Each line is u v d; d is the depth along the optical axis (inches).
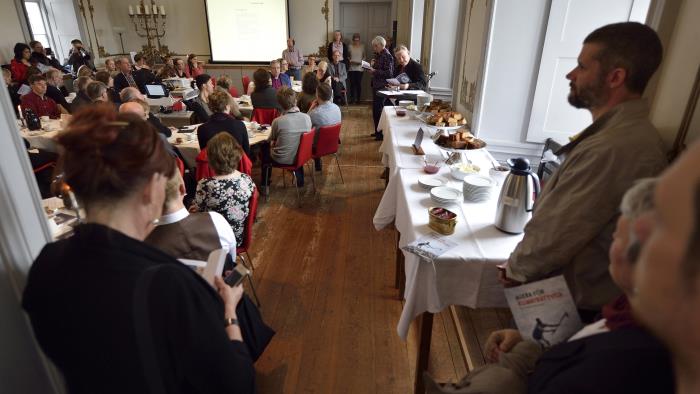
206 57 341.4
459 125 110.2
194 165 131.3
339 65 302.0
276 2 319.3
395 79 193.6
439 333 81.1
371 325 84.4
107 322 21.9
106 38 339.0
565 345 26.0
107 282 22.0
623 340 21.3
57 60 290.4
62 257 22.9
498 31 98.9
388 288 96.3
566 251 40.3
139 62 253.0
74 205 35.0
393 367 74.0
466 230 59.6
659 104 52.0
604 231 39.3
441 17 196.1
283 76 235.1
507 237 57.8
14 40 277.7
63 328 22.4
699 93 44.5
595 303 41.1
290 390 69.1
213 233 56.1
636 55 38.3
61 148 23.1
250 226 86.1
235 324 31.7
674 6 49.3
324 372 72.8
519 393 31.1
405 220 69.4
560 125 99.7
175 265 24.7
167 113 177.8
